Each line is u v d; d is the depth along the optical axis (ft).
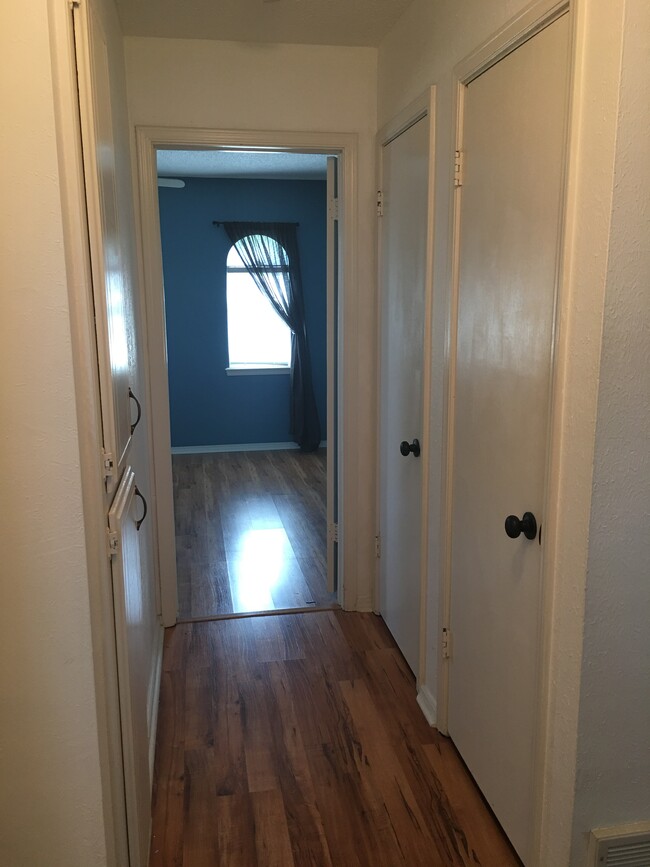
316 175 20.11
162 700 8.34
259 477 19.11
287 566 12.67
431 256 7.37
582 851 5.05
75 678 4.46
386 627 10.18
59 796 4.62
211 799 6.68
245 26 8.58
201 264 20.93
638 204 4.17
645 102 4.05
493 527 6.09
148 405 9.54
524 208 5.28
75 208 4.05
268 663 9.20
